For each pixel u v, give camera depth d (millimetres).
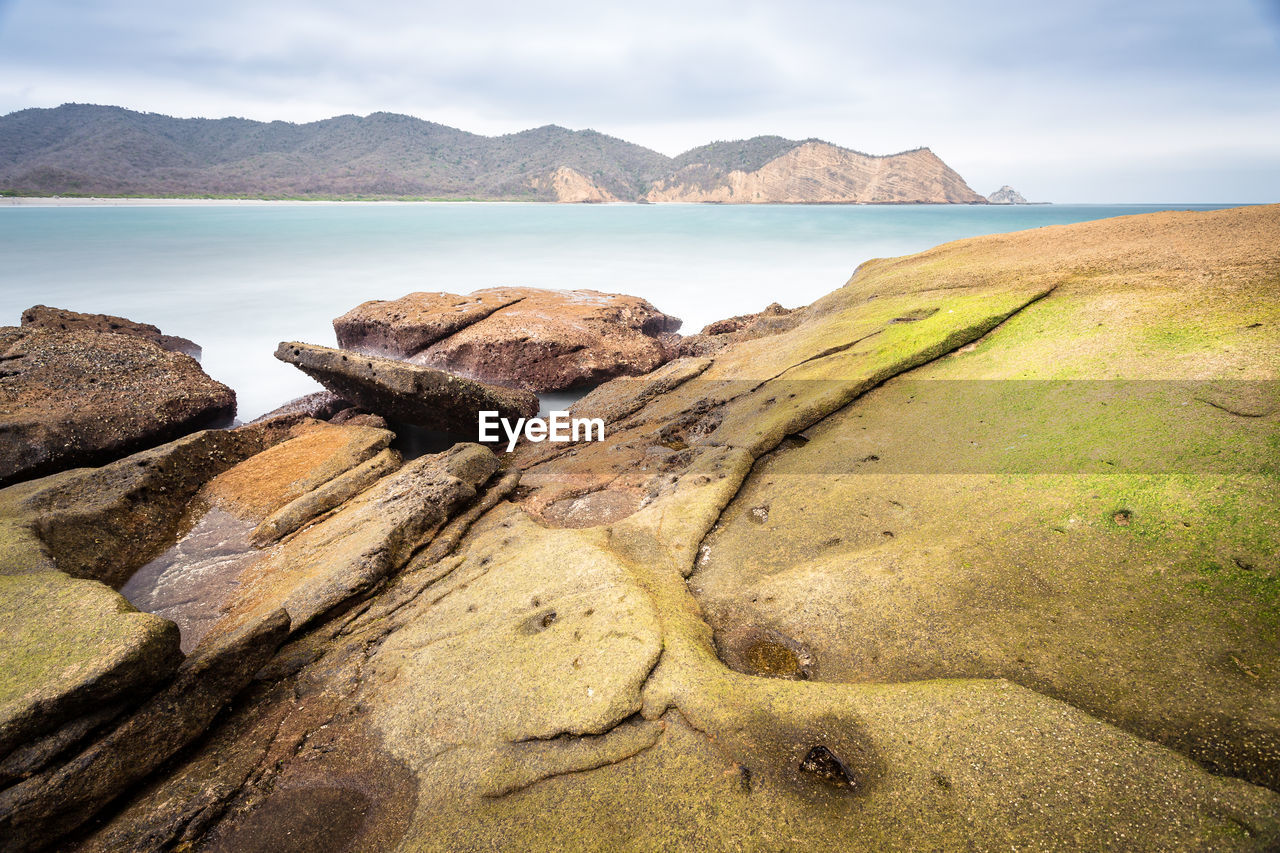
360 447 9836
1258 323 6738
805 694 4082
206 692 4738
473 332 16234
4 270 32656
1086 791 3262
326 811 4039
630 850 3387
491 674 4723
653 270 35719
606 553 5934
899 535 5746
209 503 8828
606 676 4414
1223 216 12039
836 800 3459
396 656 5270
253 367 18750
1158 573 4492
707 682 4277
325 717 4793
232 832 3975
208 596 6773
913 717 3799
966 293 10789
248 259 38812
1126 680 3879
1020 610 4555
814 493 6812
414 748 4328
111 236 51188
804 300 27953
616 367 15789
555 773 3889
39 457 9836
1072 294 9414
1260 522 4480
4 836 3707
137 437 11211
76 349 12469
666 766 3803
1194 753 3410
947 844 3174
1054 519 5238
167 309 25391
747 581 5703
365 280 33031
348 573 6289
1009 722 3656
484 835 3627
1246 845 2893
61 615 4656
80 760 3984
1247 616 4012
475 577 6156
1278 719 3422
